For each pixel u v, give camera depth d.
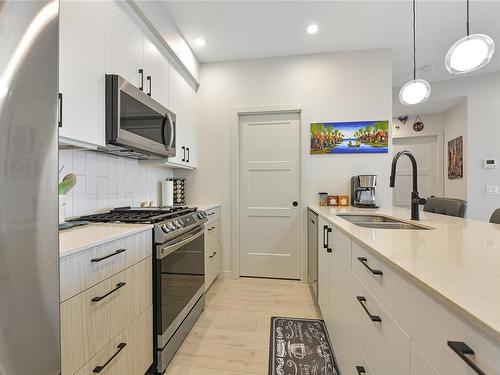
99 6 1.45
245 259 3.18
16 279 0.58
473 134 3.56
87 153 1.77
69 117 1.23
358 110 2.93
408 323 0.67
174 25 2.38
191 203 3.13
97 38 1.43
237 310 2.28
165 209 2.11
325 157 2.98
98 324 1.04
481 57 1.57
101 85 1.46
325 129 2.97
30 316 0.61
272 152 3.13
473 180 3.56
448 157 4.20
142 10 1.82
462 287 0.55
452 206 1.99
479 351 0.43
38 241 0.62
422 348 0.60
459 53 1.61
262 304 2.40
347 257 1.29
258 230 3.16
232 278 3.11
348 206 2.81
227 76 3.12
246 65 3.09
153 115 1.94
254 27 2.46
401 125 4.58
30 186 0.60
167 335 1.56
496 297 0.50
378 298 0.88
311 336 1.87
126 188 2.22
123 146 1.64
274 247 3.13
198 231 2.16
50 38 0.65
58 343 0.68
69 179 1.48
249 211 3.17
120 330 1.18
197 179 3.17
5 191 0.55
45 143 0.64
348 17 2.33
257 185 3.16
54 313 0.67
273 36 2.62
